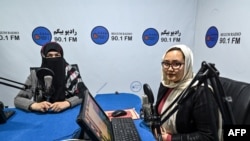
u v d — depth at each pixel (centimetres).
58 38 243
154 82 270
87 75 256
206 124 113
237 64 188
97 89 261
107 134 92
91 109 96
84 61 253
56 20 239
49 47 173
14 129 115
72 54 249
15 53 239
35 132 111
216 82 71
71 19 241
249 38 173
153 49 262
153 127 105
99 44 251
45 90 152
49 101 160
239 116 127
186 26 263
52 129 115
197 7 259
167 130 132
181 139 117
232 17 194
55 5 236
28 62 243
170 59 132
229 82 146
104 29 249
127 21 251
